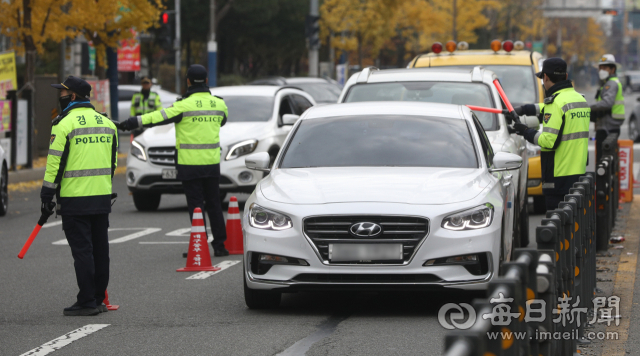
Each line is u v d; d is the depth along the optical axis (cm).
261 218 2062
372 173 2177
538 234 1438
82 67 9619
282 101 4500
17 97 5903
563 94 2505
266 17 15075
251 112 4350
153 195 4322
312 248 1992
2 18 5950
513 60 3922
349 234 1984
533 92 3781
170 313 2150
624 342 1806
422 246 1967
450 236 1973
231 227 3102
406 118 2420
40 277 2684
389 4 14112
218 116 2988
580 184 2019
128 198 4919
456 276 1978
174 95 9831
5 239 3497
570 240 1641
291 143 2375
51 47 11775
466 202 2019
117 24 6769
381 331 1923
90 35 6669
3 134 5728
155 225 3831
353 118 2438
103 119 2161
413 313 2111
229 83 14775
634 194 4788
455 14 18950
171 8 14600
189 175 2961
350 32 14500
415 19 18188
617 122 4253
